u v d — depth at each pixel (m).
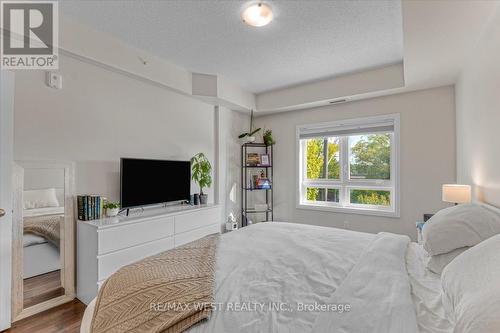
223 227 4.09
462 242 1.30
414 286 1.19
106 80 2.67
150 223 2.62
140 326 0.92
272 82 3.78
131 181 2.71
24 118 2.10
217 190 4.02
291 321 0.89
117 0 2.00
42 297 2.16
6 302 1.88
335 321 0.86
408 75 2.84
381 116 3.56
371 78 3.34
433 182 3.22
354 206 3.90
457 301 0.87
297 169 4.29
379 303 0.96
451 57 2.42
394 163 3.52
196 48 2.78
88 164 2.51
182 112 3.50
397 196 3.45
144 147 3.03
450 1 1.64
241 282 1.19
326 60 3.06
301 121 4.26
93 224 2.23
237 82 3.78
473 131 2.30
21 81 2.09
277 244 1.77
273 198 4.53
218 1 2.01
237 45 2.71
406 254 1.59
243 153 4.51
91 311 1.19
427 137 3.26
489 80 1.86
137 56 2.79
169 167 3.18
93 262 2.20
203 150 3.82
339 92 3.57
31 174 2.12
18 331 1.87
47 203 2.21
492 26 1.78
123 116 2.82
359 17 2.20
